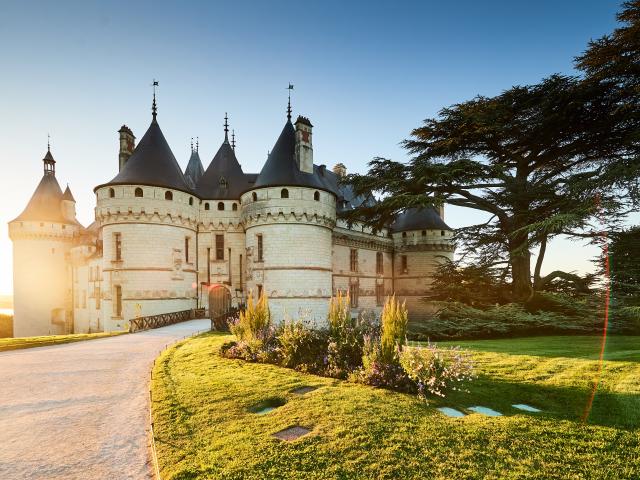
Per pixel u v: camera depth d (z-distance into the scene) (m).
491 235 23.38
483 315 19.67
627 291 19.11
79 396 8.97
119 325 25.47
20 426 7.15
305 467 5.02
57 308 41.59
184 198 28.33
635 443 5.71
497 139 23.39
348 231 36.00
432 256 41.75
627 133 20.75
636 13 17.75
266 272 25.62
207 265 30.34
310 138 27.53
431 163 24.39
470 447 5.54
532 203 21.92
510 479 4.77
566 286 22.47
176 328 22.62
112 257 26.11
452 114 23.09
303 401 7.40
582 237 21.00
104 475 5.33
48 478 5.28
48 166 43.78
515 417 6.65
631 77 19.25
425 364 8.13
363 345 10.17
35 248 41.09
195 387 8.55
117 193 26.02
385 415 6.61
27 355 14.41
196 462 5.22
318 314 25.88
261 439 5.78
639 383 8.34
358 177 25.31
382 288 41.34
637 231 20.05
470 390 8.21
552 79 21.25
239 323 13.55
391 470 4.93
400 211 25.66
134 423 7.18
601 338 16.86
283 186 25.69
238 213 30.94
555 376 9.16
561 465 5.11
